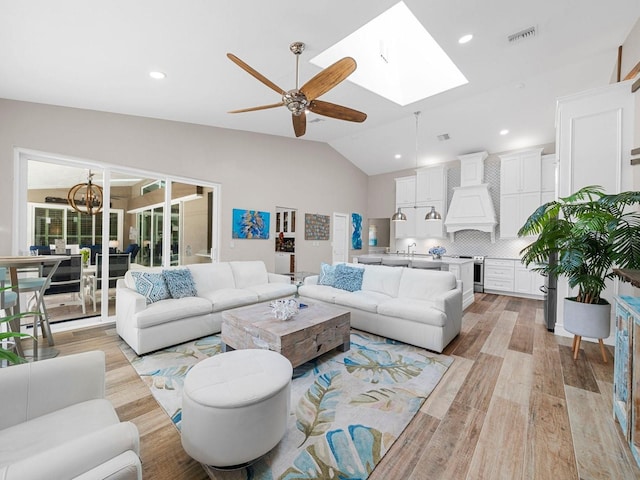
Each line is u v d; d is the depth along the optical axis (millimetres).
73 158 3615
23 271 3336
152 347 2875
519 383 2365
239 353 1970
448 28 2738
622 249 2441
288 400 1693
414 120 5727
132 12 1974
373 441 1702
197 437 1454
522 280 5809
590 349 3070
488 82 3875
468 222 6504
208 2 1973
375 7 2203
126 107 3727
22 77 2727
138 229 4266
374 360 2787
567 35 2943
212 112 4117
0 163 3133
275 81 3203
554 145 5832
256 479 1441
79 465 794
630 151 3006
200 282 3863
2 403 1164
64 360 1346
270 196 6078
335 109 2828
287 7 2121
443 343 2980
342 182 7855
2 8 1830
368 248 8883
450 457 1588
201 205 5027
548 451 1634
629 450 1640
